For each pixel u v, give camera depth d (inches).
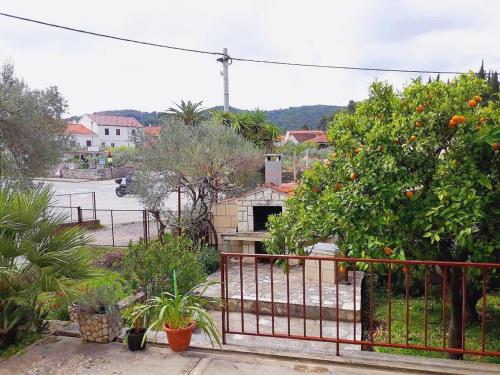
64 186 1048.8
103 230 497.4
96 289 165.0
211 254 334.0
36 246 150.6
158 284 202.2
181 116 698.8
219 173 382.6
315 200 171.2
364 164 140.6
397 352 192.2
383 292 275.3
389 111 162.2
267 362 129.6
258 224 362.6
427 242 145.5
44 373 127.7
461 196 126.7
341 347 196.4
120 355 138.0
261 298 252.8
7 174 321.4
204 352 138.0
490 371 118.0
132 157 403.2
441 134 141.0
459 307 172.4
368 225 138.1
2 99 317.1
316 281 288.7
